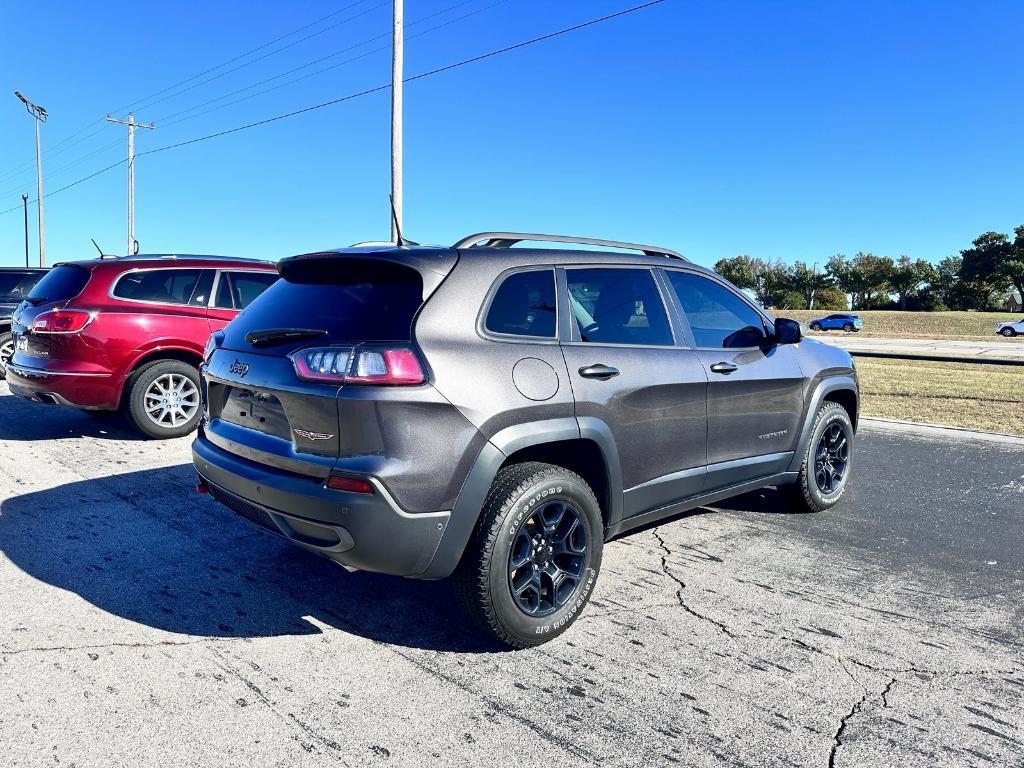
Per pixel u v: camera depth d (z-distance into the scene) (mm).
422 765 2178
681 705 2549
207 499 4770
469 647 2936
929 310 90438
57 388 6059
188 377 6578
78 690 2521
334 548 2641
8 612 3104
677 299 3855
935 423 8609
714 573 3791
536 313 3109
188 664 2727
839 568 3896
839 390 4914
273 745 2250
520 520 2803
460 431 2678
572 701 2555
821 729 2426
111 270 6285
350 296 2955
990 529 4594
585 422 3074
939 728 2451
